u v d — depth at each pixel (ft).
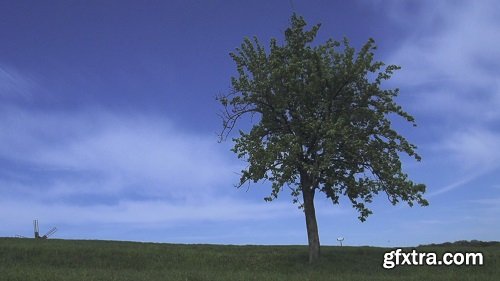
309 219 100.94
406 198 97.66
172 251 104.53
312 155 101.40
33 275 73.26
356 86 104.32
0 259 92.89
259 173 95.76
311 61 103.04
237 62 106.32
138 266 93.86
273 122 105.81
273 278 78.89
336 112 104.17
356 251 110.42
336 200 105.19
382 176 98.99
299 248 124.06
